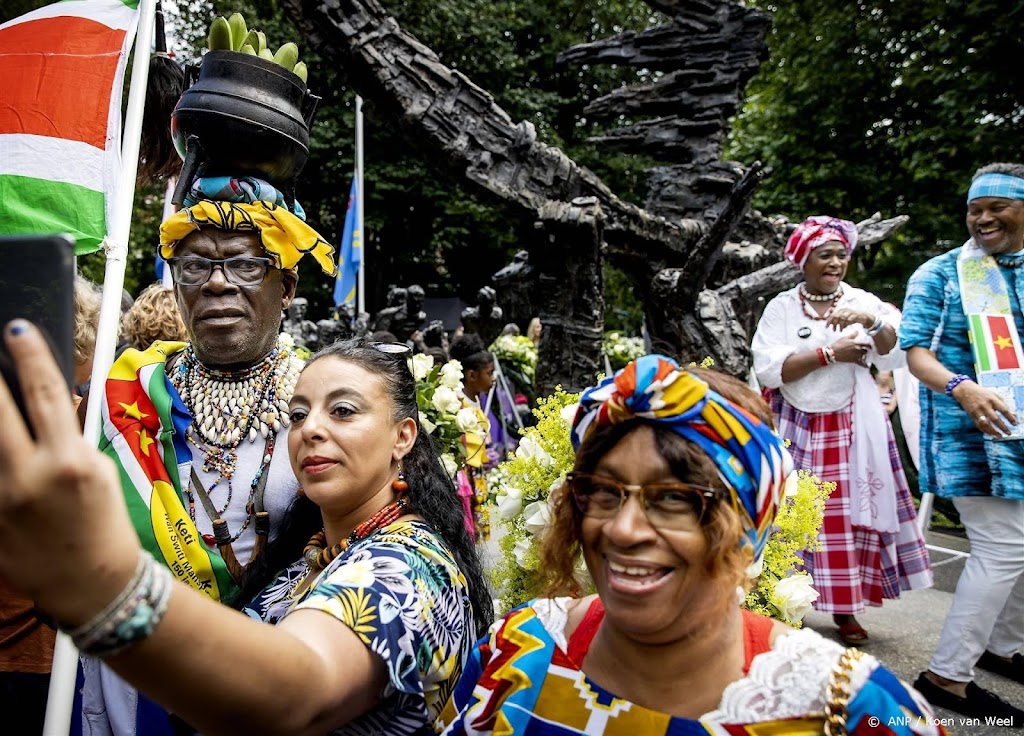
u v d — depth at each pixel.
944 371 2.83
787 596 1.77
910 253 11.61
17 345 0.67
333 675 1.03
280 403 1.88
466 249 16.72
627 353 8.34
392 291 5.88
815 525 1.83
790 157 12.27
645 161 15.43
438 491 1.54
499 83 15.30
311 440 1.44
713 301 3.96
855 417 3.39
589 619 1.13
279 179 2.00
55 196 1.83
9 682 1.80
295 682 0.91
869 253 11.80
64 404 0.69
